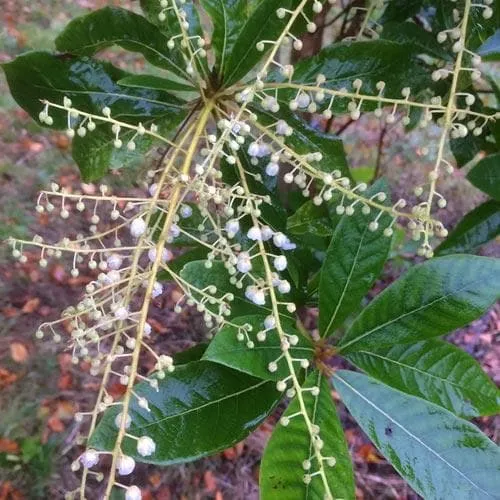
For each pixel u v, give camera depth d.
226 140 0.36
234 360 0.33
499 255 1.05
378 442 0.35
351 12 0.65
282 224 0.43
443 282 0.36
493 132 0.53
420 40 0.50
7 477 0.97
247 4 0.41
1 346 1.10
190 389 0.36
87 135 0.44
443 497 0.34
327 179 0.34
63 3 1.84
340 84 0.43
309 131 0.44
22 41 1.68
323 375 0.37
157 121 0.45
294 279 0.46
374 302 0.38
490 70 0.70
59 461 0.99
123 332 0.34
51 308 1.18
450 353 0.38
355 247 0.39
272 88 0.38
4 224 1.24
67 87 0.44
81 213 1.25
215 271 0.38
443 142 0.34
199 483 0.99
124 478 0.96
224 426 0.36
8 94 1.52
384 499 1.00
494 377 1.16
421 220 0.33
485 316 1.24
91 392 1.06
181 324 1.11
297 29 0.45
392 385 0.38
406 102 0.36
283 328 0.37
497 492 0.33
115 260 0.35
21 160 1.40
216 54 0.41
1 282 1.18
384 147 1.29
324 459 0.30
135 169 1.00
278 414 1.07
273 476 0.32
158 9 0.43
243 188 0.37
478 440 0.34
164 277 0.42
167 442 0.35
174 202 0.34
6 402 1.04
